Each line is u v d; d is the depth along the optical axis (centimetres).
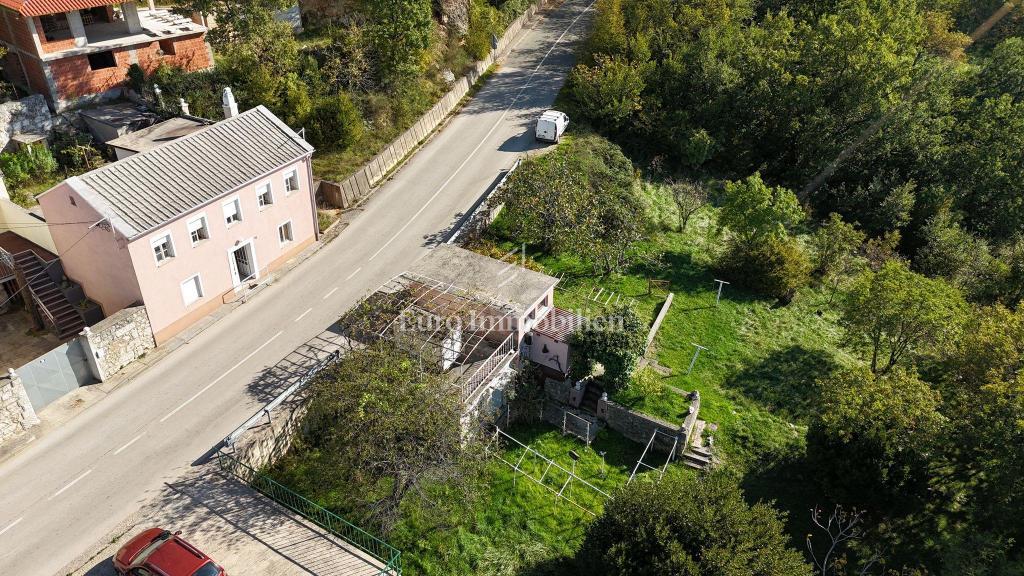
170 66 4875
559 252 4047
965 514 2853
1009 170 5516
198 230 3316
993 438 2644
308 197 3903
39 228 3525
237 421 2834
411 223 4197
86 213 3016
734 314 3959
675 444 2998
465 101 5772
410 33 4988
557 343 3166
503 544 2550
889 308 3409
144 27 4859
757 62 5591
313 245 4028
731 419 3266
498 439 2928
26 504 2477
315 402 2802
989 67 6581
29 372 2780
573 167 4469
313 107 4603
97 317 3403
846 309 3678
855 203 5428
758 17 7125
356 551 2370
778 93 5528
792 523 2855
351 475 2542
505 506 2688
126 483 2566
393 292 3278
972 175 5591
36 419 2811
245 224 3525
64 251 3325
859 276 4288
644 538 2206
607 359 3077
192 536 2370
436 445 2422
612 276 4034
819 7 6681
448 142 5125
